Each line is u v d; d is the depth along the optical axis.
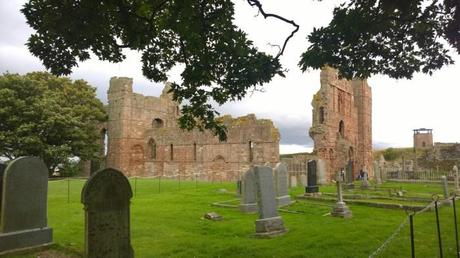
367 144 49.09
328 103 38.75
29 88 39.69
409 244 10.48
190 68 9.82
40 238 10.27
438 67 10.05
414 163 50.12
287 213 15.98
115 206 7.89
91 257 7.56
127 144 49.38
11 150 37.72
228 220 14.52
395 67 10.25
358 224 13.30
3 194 9.80
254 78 9.34
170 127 50.28
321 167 32.62
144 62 10.62
